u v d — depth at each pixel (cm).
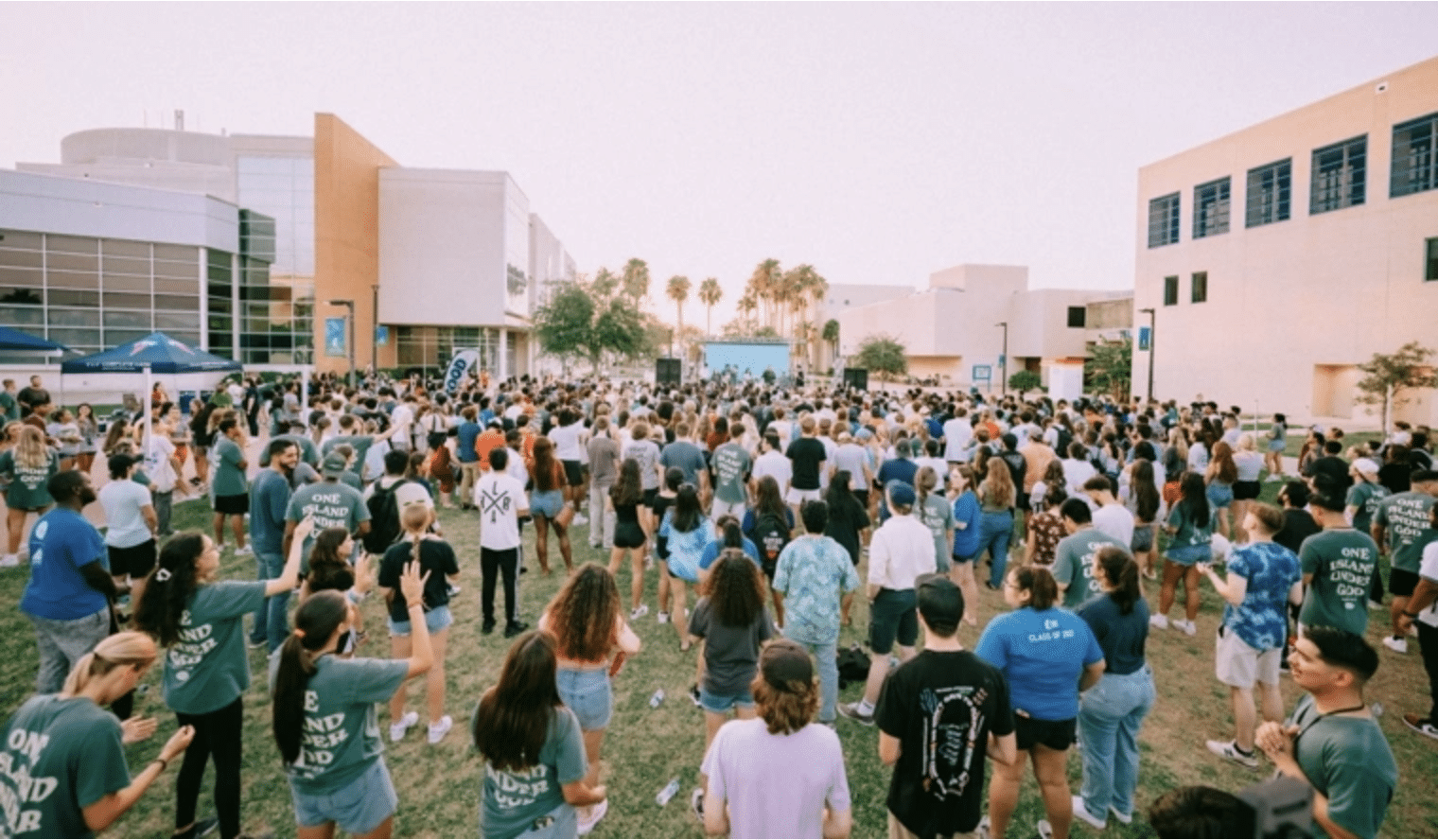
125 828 396
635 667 600
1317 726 251
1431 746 483
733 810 256
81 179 2847
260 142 3528
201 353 981
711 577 419
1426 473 608
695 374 4691
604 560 894
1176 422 1377
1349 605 458
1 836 244
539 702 269
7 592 730
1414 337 2364
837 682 541
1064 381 2067
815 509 480
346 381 2336
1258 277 2938
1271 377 2877
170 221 3067
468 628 673
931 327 5459
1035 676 348
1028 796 442
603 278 3625
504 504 643
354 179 3741
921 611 315
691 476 872
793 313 8519
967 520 674
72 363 863
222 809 364
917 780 307
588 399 1617
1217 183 3164
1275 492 1340
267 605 594
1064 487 737
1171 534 674
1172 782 448
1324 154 2675
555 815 281
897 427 926
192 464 1415
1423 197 2341
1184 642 660
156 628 345
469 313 4150
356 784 300
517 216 4606
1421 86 2325
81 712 253
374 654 623
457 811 417
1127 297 4788
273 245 3547
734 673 416
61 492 448
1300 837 169
